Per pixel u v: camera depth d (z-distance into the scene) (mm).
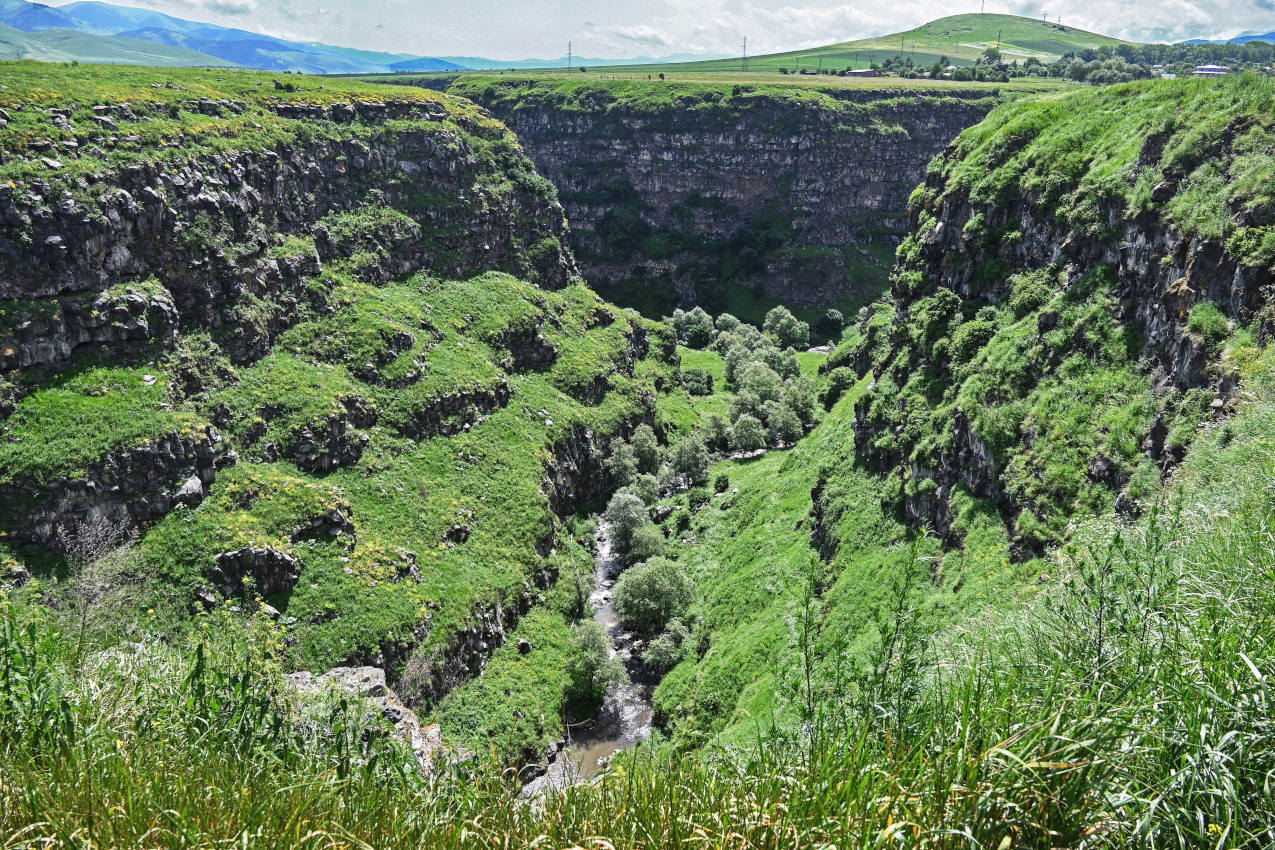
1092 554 11289
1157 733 7125
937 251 78188
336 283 94875
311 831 7551
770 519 85250
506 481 86938
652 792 8258
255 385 76812
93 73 93438
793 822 7129
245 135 90125
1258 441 23484
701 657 69312
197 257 75875
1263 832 6227
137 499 60031
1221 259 41688
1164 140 53031
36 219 63625
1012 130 72375
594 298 139375
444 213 117188
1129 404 44656
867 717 8789
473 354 100125
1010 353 57250
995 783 6730
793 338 183375
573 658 69500
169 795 8281
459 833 8094
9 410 59844
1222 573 10164
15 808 7793
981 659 10562
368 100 116312
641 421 118750
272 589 61031
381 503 75875
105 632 15180
